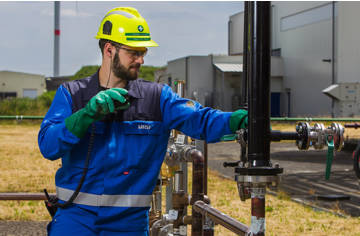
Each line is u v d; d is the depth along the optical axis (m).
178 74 37.84
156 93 2.19
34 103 33.91
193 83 36.16
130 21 2.10
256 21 1.61
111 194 2.08
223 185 8.07
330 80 33.19
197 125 2.13
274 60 38.59
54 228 2.14
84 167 2.06
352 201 6.79
